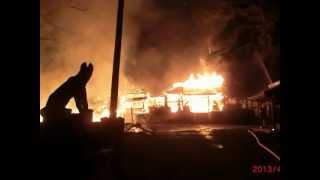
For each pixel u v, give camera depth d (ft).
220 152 41.57
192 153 40.98
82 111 37.14
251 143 48.32
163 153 40.60
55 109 35.06
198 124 84.64
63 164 28.55
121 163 33.24
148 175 29.89
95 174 29.17
